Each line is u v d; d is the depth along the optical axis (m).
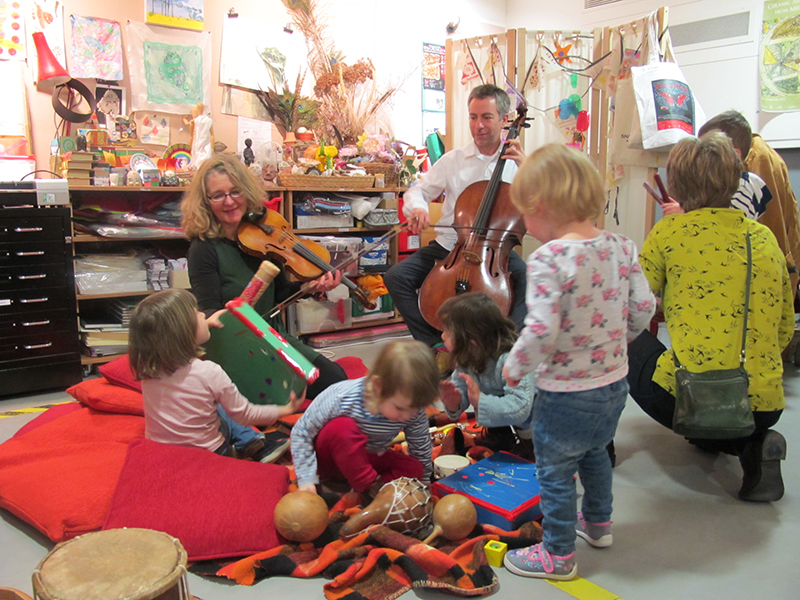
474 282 2.50
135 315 1.74
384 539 1.56
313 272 2.49
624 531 1.74
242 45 3.94
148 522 1.57
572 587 1.47
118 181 3.15
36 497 1.72
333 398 1.71
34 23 3.24
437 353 2.77
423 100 4.91
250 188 2.36
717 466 2.17
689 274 1.85
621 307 1.41
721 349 1.80
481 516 1.68
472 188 2.69
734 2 4.18
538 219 1.41
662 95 3.50
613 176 4.05
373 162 4.06
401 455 1.84
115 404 2.20
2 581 1.52
